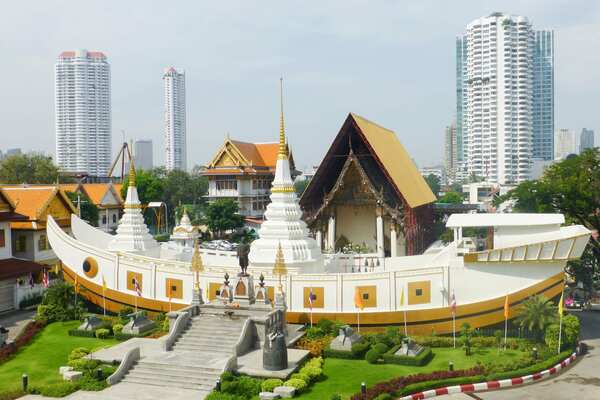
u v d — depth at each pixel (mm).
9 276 50375
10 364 35094
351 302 42000
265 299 40125
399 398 29312
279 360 32000
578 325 37312
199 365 32875
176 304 45250
